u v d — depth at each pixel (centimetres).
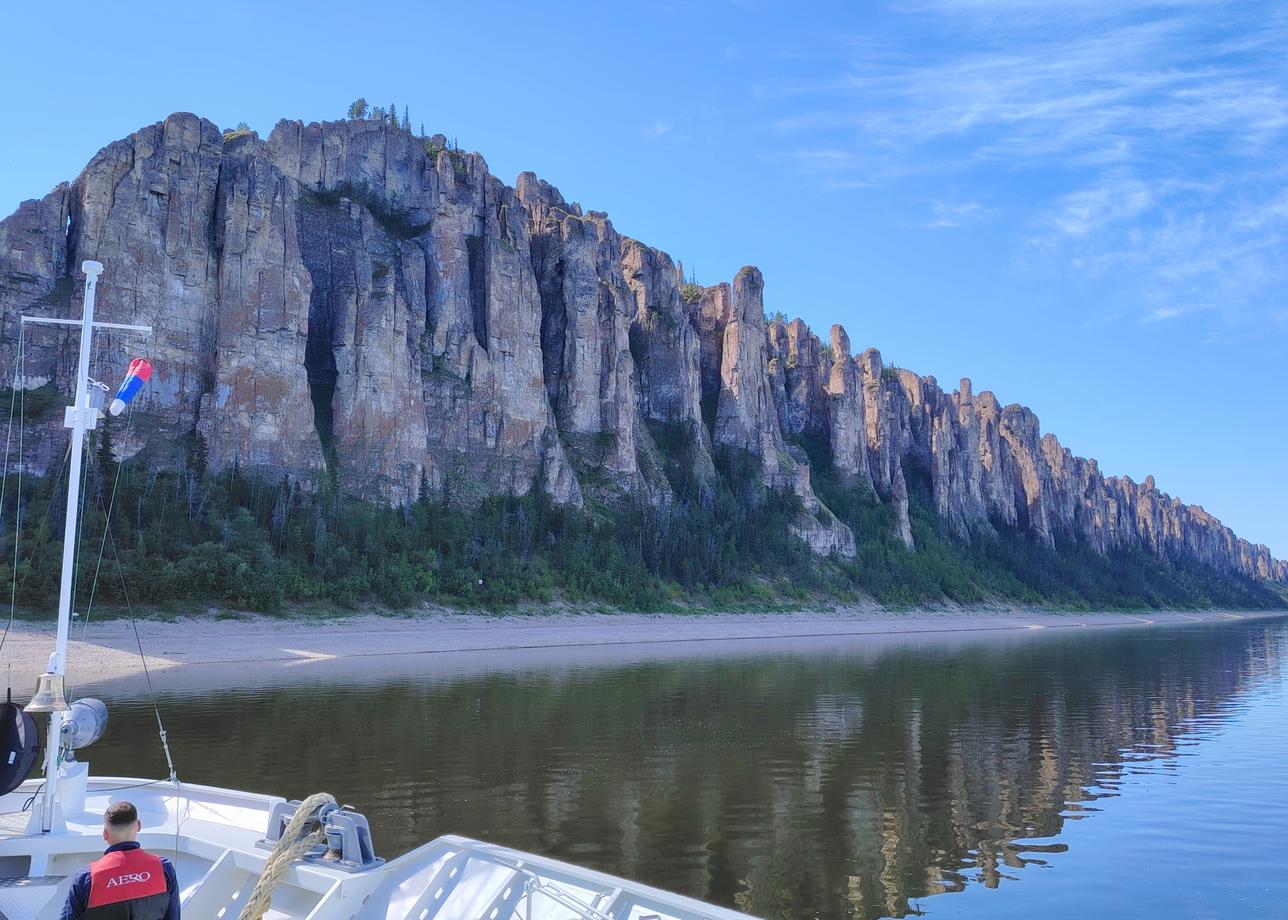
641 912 866
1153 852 2055
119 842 861
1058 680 6106
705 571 15038
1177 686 5791
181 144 11850
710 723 3844
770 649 9269
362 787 2547
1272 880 1862
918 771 2906
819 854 1997
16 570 7481
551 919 882
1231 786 2745
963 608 19725
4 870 1089
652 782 2667
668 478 18000
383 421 12738
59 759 1200
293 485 11256
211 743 3184
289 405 11712
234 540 9569
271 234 12000
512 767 2845
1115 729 3881
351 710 4050
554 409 16850
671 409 19438
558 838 2081
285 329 11844
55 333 10462
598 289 17638
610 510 15950
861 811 2380
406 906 945
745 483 19262
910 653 8881
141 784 1427
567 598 12331
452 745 3206
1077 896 1761
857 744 3384
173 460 10544
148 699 4391
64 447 9706
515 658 7394
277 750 3070
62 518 8688
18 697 4381
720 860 1947
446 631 9469
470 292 15475
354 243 14100
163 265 11231
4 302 10281
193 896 1020
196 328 11388
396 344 13150
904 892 1773
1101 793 2645
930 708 4469
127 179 11225
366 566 10356
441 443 14062
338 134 15475
